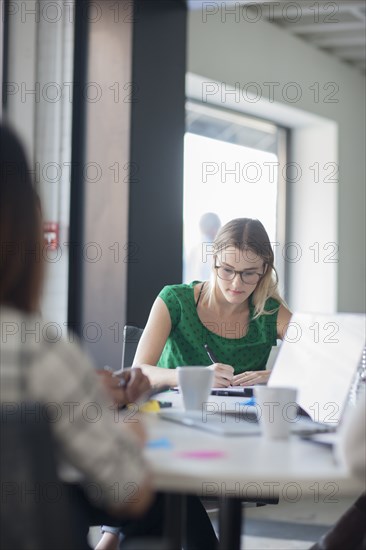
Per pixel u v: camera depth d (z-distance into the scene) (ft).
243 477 4.01
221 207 21.39
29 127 15.81
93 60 15.25
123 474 3.95
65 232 15.44
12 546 3.44
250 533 12.67
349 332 6.14
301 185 23.95
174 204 15.26
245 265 9.50
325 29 21.20
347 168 24.07
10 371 3.78
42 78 15.85
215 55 19.24
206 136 21.24
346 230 23.95
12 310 4.00
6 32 15.71
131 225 14.47
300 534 12.66
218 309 9.93
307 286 23.80
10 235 4.05
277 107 21.57
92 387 4.01
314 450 4.79
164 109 15.12
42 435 3.47
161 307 9.86
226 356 9.82
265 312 9.97
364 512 5.97
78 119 15.48
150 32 14.89
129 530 6.75
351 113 24.34
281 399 5.17
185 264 20.30
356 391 6.87
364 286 25.07
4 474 3.43
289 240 24.00
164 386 8.30
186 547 6.97
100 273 14.82
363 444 4.12
